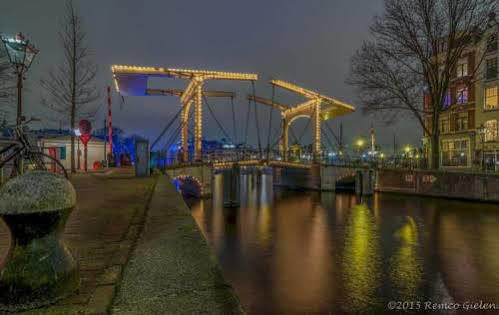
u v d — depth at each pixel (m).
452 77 40.41
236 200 34.59
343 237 20.81
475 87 37.72
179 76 34.81
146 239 3.94
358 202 35.06
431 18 34.19
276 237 21.62
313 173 47.97
